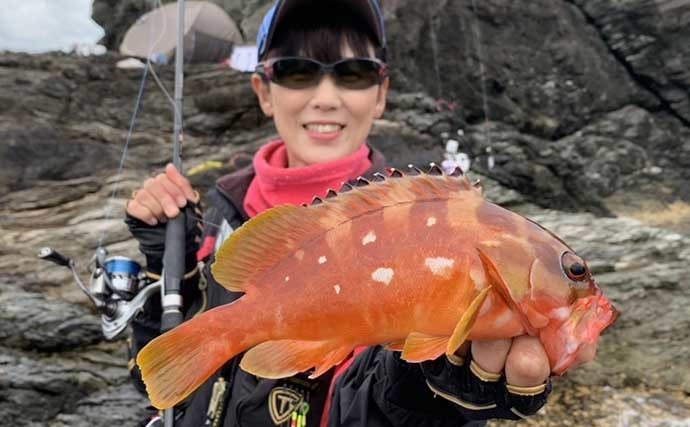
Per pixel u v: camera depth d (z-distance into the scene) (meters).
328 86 0.57
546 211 1.77
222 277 0.35
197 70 1.99
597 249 1.43
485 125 2.23
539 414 1.04
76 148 1.68
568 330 0.31
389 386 0.37
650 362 1.14
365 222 0.35
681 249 1.40
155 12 2.19
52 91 1.84
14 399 1.07
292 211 0.36
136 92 1.91
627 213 2.05
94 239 1.37
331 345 0.34
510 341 0.32
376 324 0.34
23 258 1.29
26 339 1.14
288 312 0.34
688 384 1.09
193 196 0.56
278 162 0.62
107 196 1.55
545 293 0.31
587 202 2.12
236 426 0.46
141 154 1.74
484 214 0.33
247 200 0.57
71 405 1.09
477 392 0.32
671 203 2.11
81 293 1.22
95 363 1.14
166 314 0.51
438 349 0.32
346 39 0.58
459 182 0.35
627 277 1.31
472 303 0.30
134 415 1.06
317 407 0.45
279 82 0.58
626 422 1.01
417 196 0.35
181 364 0.33
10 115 1.73
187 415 0.50
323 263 0.35
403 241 0.34
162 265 0.56
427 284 0.33
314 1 0.58
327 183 0.55
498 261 0.32
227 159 1.71
